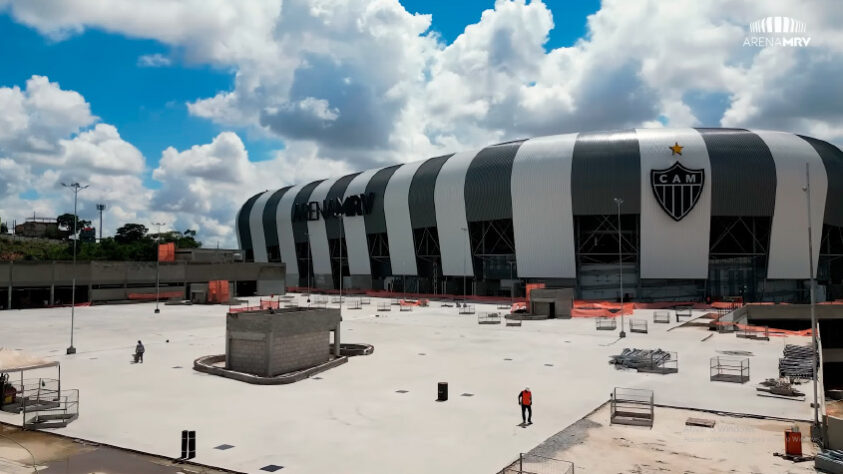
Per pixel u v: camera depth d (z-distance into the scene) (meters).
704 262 82.62
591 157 85.56
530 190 88.56
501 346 39.19
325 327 31.69
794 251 82.62
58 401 22.03
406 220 107.12
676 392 25.08
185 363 32.34
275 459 16.38
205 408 22.17
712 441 18.27
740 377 27.41
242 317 28.83
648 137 85.31
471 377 28.23
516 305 73.69
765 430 19.56
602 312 65.00
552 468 15.65
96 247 159.75
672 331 48.59
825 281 89.44
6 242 150.12
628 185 83.38
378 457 16.55
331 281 126.56
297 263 135.12
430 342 41.34
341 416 20.98
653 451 17.27
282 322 28.53
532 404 22.81
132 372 29.61
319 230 127.31
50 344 40.38
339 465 15.89
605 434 18.91
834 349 57.94
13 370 21.66
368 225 115.44
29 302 77.56
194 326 52.69
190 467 15.79
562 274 87.69
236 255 115.56
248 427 19.53
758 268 85.06
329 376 28.47
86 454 16.86
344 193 121.56
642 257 84.25
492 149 97.00
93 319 59.94
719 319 56.38
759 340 42.66
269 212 141.62
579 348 38.25
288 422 20.16
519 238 90.50
